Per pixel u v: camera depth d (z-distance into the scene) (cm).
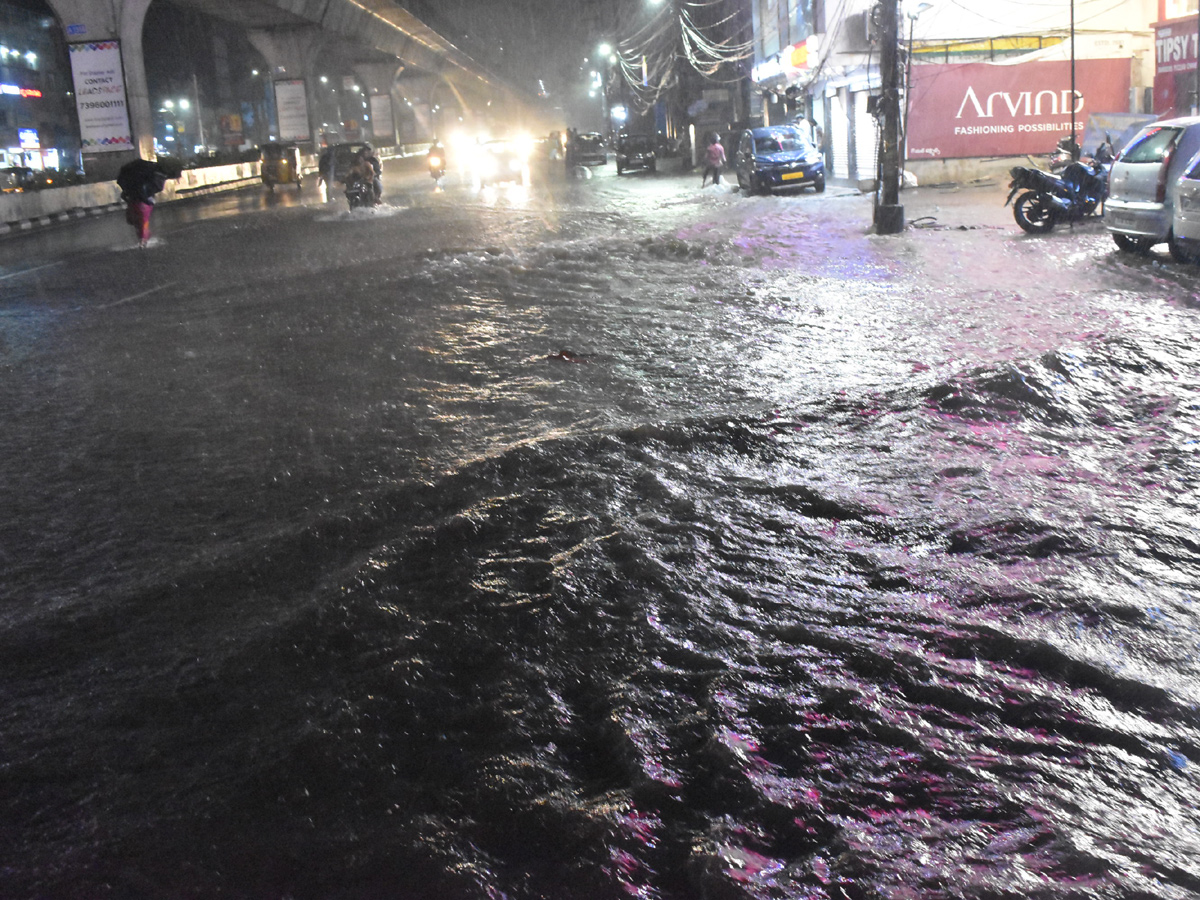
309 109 6538
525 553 387
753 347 768
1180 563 356
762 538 389
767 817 223
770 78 3725
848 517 410
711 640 310
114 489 504
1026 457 477
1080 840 208
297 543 411
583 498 442
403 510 443
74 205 3111
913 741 250
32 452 584
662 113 6394
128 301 1238
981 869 201
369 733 271
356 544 410
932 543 380
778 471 470
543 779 246
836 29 2522
